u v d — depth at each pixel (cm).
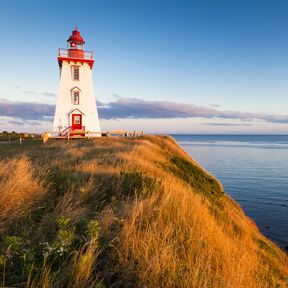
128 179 683
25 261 270
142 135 3086
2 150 1794
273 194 2605
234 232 711
